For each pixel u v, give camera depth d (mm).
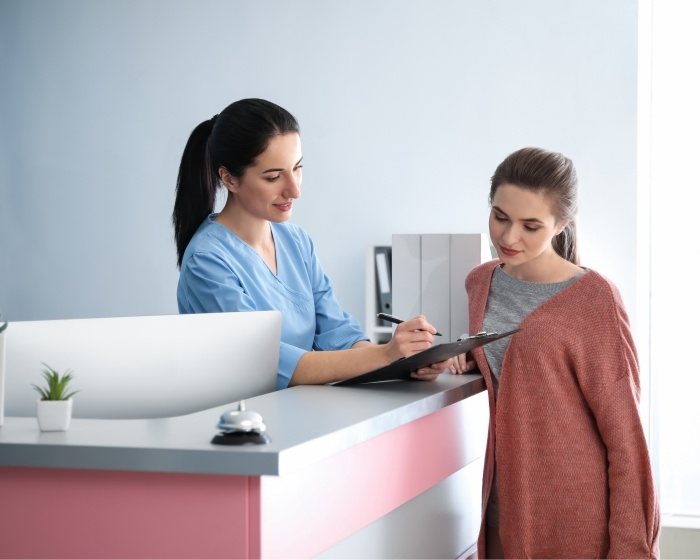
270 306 2123
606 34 4059
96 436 1210
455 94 4320
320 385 1784
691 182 4039
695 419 4008
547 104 4160
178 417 1350
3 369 1300
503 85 4238
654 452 4031
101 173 4973
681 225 4051
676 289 4051
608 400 1685
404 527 1634
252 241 2162
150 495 1166
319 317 2328
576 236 1916
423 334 1753
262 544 1131
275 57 4625
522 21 4199
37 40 5066
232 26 4699
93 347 1479
